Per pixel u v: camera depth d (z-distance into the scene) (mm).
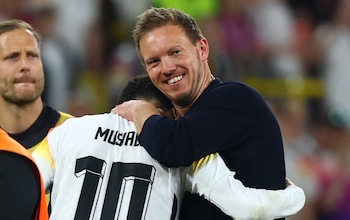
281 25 27406
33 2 24281
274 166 10414
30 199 9094
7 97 12836
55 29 24203
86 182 9914
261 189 10203
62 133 10391
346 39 28062
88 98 24016
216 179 9977
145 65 10547
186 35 10383
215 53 23922
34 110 13062
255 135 10359
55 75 22906
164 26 10312
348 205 23531
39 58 13102
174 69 10242
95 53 25172
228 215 10141
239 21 26406
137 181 9891
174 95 10398
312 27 28391
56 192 10156
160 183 9969
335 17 29016
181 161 9930
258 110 10398
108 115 10422
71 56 24172
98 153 10055
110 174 9977
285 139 24438
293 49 27531
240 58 26047
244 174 10328
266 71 26359
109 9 26047
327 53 27766
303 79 27031
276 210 10070
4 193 8938
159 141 9898
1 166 9023
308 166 23641
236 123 10211
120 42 25859
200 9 23938
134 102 10484
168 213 9953
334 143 24797
